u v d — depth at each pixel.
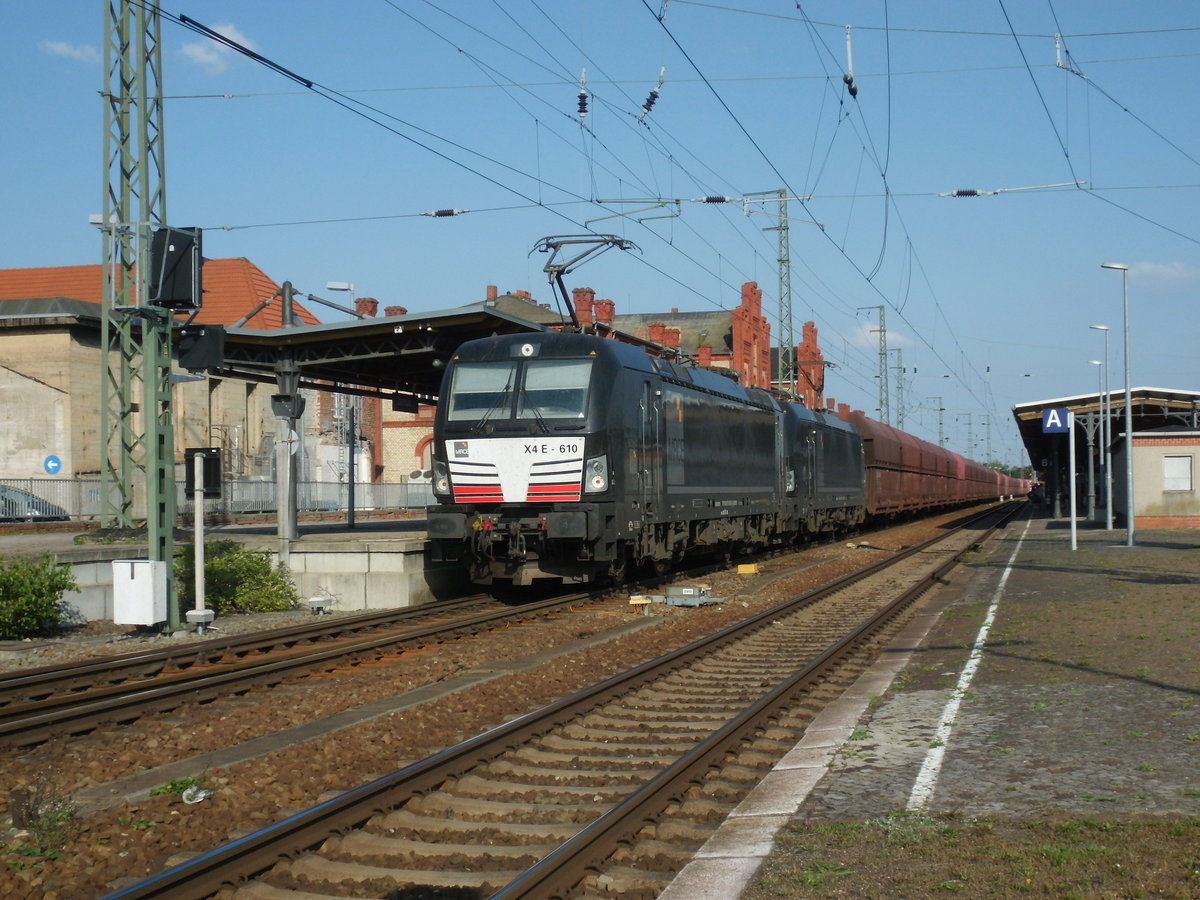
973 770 7.77
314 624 16.47
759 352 74.50
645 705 10.94
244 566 19.44
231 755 8.95
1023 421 49.03
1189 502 39.56
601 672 12.73
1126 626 14.30
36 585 16.25
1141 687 10.31
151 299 16.02
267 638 14.80
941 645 13.93
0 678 11.91
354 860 6.43
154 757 8.88
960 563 27.53
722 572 26.36
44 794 7.15
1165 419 46.81
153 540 16.38
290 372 21.36
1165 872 5.57
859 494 41.84
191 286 16.02
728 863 6.08
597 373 18.89
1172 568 22.95
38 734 9.51
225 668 12.96
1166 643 12.75
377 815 7.04
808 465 34.31
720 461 25.55
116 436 44.06
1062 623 14.93
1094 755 7.99
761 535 29.97
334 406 56.94
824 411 38.91
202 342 15.98
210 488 17.03
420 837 6.86
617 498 18.98
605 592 20.55
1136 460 40.09
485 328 20.98
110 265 25.72
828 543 38.72
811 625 17.16
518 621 17.16
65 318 41.59
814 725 9.71
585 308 63.84
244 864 6.09
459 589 22.05
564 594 21.23
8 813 7.48
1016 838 6.23
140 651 14.79
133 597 15.97
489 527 18.61
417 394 28.62
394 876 6.15
